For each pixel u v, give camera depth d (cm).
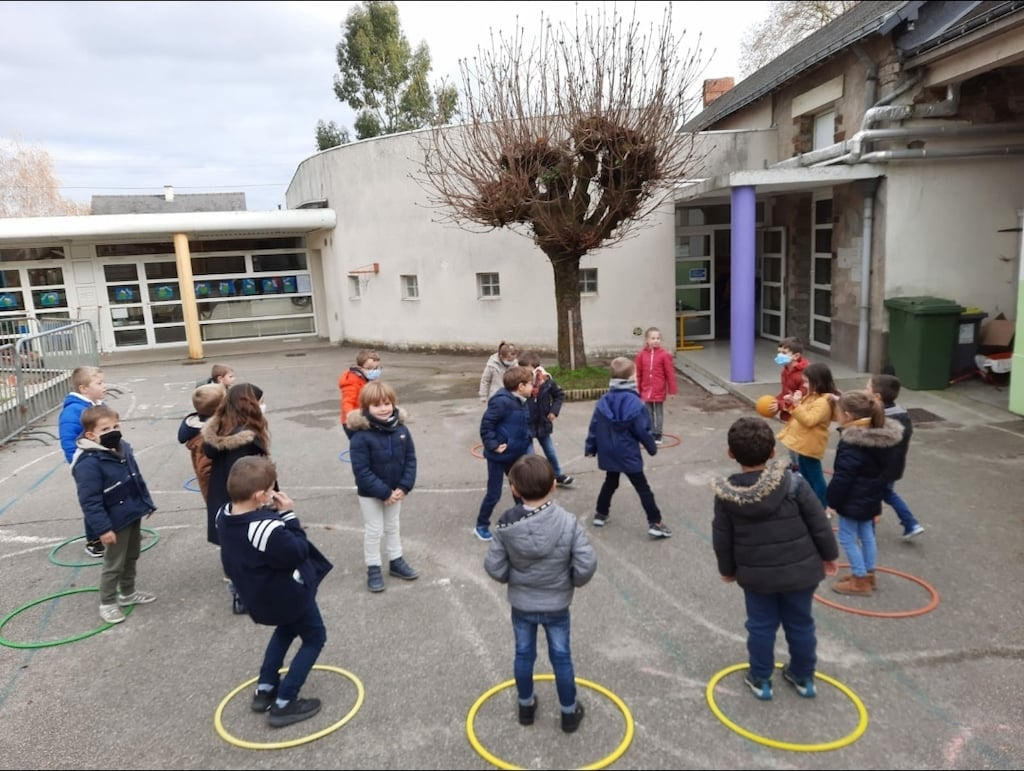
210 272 1884
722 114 1546
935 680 363
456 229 1491
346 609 459
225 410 451
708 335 1473
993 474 655
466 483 704
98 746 338
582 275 1391
